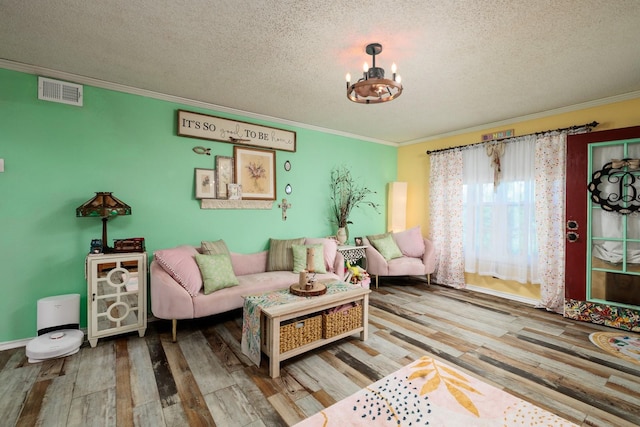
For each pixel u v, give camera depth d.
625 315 3.06
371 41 2.19
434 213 4.96
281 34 2.10
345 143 4.93
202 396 1.94
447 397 1.90
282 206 4.20
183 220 3.42
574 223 3.37
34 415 1.75
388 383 2.06
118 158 3.03
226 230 3.73
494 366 2.33
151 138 3.21
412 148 5.47
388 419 1.69
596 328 3.11
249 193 3.85
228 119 3.68
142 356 2.46
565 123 3.66
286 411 1.80
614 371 2.28
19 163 2.59
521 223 3.98
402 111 3.78
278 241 3.99
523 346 2.68
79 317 2.77
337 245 4.47
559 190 3.62
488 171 4.33
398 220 5.33
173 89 3.12
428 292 4.38
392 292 4.37
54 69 2.66
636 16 1.87
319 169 4.61
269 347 2.23
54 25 2.00
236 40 2.18
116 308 2.71
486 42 2.19
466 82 2.90
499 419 1.69
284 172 4.22
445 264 4.84
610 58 2.43
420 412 1.75
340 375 2.20
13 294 2.58
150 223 3.22
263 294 2.62
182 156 3.40
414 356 2.49
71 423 1.69
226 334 2.92
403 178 5.63
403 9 1.82
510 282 4.14
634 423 1.73
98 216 2.76
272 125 4.07
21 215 2.60
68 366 2.28
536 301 3.88
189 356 2.47
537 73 2.71
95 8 1.82
